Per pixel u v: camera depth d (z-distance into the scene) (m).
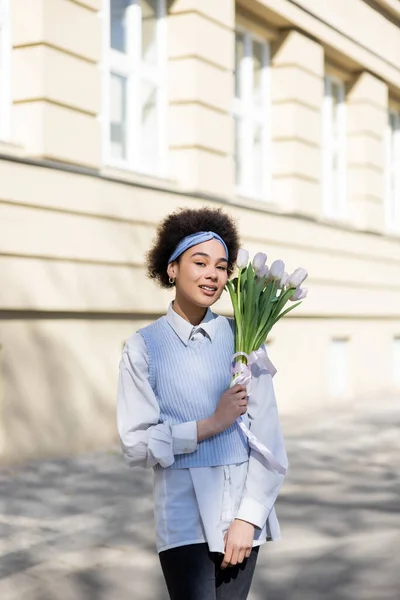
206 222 2.99
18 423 8.08
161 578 4.92
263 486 2.90
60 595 4.63
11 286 7.95
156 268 3.05
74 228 8.57
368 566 5.18
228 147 11.07
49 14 8.39
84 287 8.68
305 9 12.66
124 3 9.93
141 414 2.88
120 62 9.80
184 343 2.96
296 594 4.71
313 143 13.06
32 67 8.38
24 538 5.65
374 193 15.18
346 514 6.37
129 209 9.22
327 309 13.12
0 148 8.13
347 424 10.96
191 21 10.42
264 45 12.64
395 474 7.86
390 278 15.33
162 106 10.53
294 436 9.99
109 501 6.68
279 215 11.91
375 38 14.95
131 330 9.35
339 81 14.85
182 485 2.89
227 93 11.05
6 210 7.89
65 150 8.60
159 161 10.52
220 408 2.87
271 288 3.01
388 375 15.23
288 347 12.24
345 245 13.71
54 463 8.09
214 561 2.91
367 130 14.98
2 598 4.57
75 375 8.66
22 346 8.13
